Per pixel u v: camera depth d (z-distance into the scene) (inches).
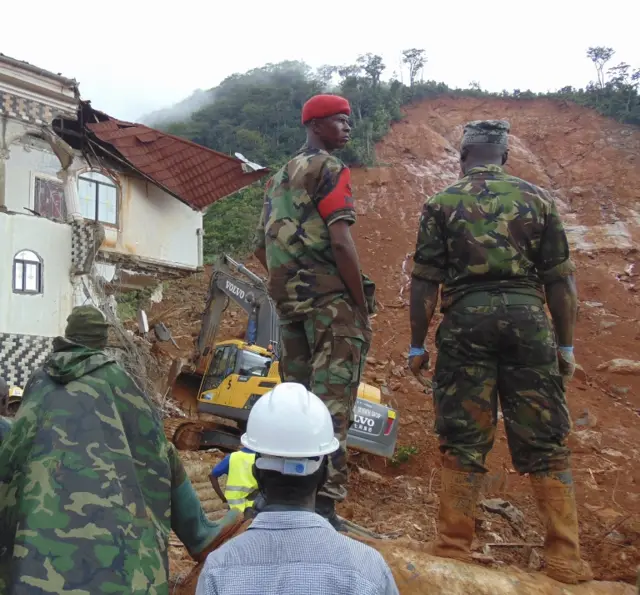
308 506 85.4
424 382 158.1
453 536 143.2
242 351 509.7
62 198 602.5
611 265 1222.3
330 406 140.3
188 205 673.6
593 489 417.1
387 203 1491.1
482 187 149.4
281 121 1941.4
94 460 116.5
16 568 104.3
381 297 1072.2
